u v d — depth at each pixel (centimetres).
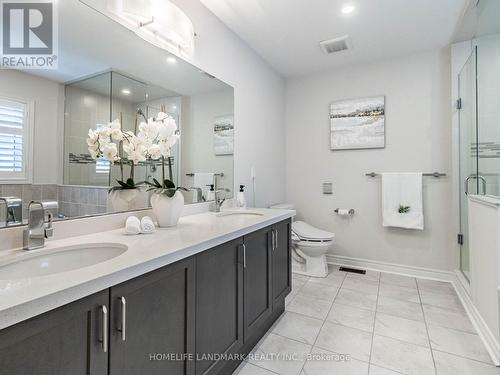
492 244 159
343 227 324
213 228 142
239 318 144
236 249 142
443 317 198
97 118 134
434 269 279
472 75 215
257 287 164
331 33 245
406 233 291
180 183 188
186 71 190
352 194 318
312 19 223
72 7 123
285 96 356
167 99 175
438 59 275
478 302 183
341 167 324
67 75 121
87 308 72
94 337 73
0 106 100
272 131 320
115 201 141
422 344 166
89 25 130
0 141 99
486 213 169
